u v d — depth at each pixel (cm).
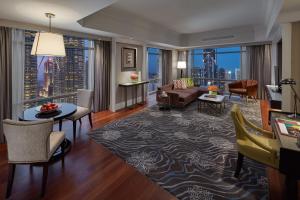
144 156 283
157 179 228
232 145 319
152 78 841
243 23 590
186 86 726
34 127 191
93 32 460
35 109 303
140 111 555
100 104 553
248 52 719
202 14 486
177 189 209
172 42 734
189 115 502
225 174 236
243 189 208
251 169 246
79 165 261
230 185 215
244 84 686
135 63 641
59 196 200
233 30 676
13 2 252
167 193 203
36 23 365
